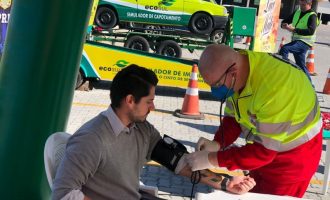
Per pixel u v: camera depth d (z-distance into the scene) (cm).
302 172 319
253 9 1238
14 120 309
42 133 314
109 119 257
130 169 266
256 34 1162
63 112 323
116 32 1470
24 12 298
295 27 1046
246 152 292
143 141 278
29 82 304
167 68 898
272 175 324
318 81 1285
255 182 326
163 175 569
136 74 255
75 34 311
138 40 1402
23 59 302
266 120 286
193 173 299
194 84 815
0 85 310
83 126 259
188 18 1539
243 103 301
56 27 301
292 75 292
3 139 313
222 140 337
